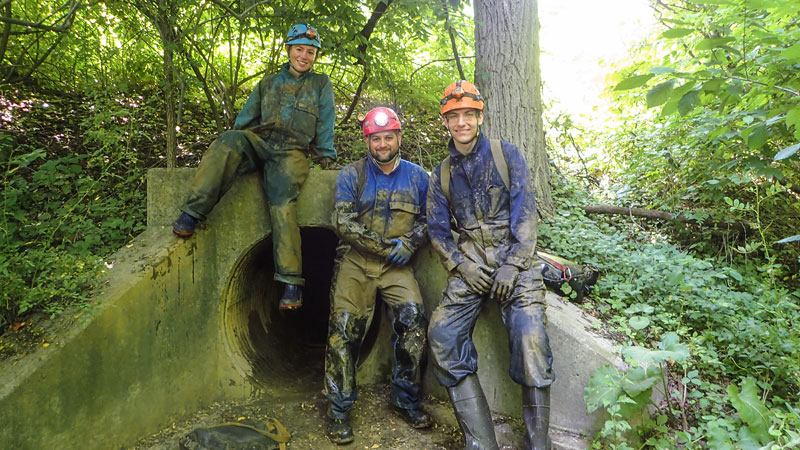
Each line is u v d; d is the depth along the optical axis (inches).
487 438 113.4
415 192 139.3
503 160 123.6
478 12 193.5
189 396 141.4
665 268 151.9
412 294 140.8
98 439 114.6
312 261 237.6
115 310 118.4
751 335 125.5
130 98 240.2
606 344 123.3
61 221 156.0
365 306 142.4
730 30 141.1
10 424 97.2
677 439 108.3
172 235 140.5
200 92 261.9
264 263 177.9
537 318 115.7
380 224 137.9
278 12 189.2
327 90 151.4
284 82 146.8
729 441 97.7
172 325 135.7
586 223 183.8
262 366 164.1
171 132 184.5
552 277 141.7
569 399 122.6
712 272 146.9
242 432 123.5
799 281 176.7
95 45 228.1
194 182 137.5
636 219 206.7
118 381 119.3
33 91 241.0
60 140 214.5
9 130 205.8
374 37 231.8
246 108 147.7
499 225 124.1
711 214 184.2
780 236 183.3
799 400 114.2
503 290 117.5
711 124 154.4
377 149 133.6
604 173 246.7
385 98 271.6
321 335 225.1
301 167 146.2
